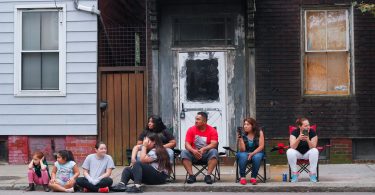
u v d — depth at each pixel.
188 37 13.09
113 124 13.12
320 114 12.77
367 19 12.74
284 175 10.52
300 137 10.33
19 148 13.24
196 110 12.99
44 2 13.16
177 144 12.98
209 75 13.00
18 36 13.24
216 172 11.10
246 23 12.88
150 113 13.02
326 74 12.85
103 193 10.01
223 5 12.97
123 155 13.07
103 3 13.38
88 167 10.25
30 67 13.28
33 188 10.41
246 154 10.22
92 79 13.08
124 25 15.00
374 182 10.17
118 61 13.57
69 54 13.14
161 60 13.08
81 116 13.09
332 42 12.88
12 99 13.25
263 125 12.79
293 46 12.81
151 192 10.02
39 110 13.20
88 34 13.11
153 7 12.68
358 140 12.78
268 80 12.82
